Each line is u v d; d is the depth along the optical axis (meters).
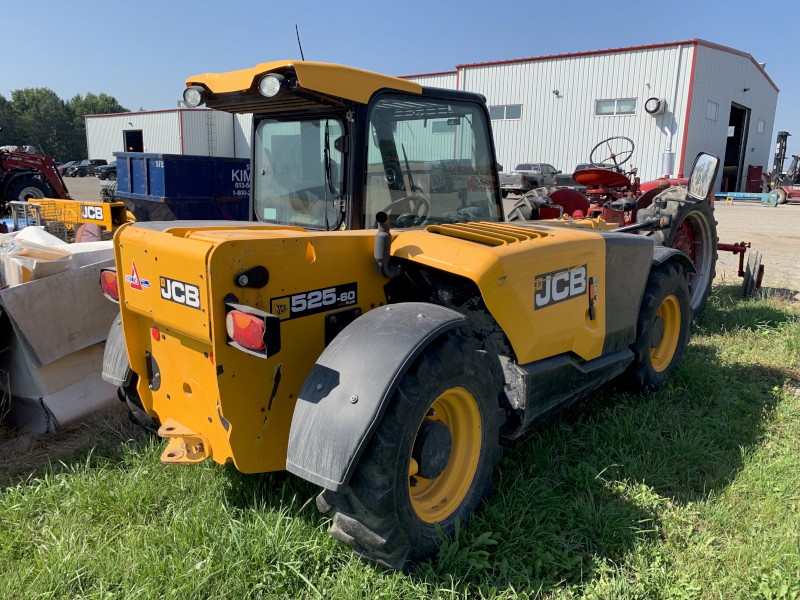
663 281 4.10
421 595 2.28
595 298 3.26
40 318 3.58
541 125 24.86
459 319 2.47
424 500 2.58
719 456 3.38
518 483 3.01
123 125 40.66
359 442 2.12
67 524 2.70
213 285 2.19
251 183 3.41
